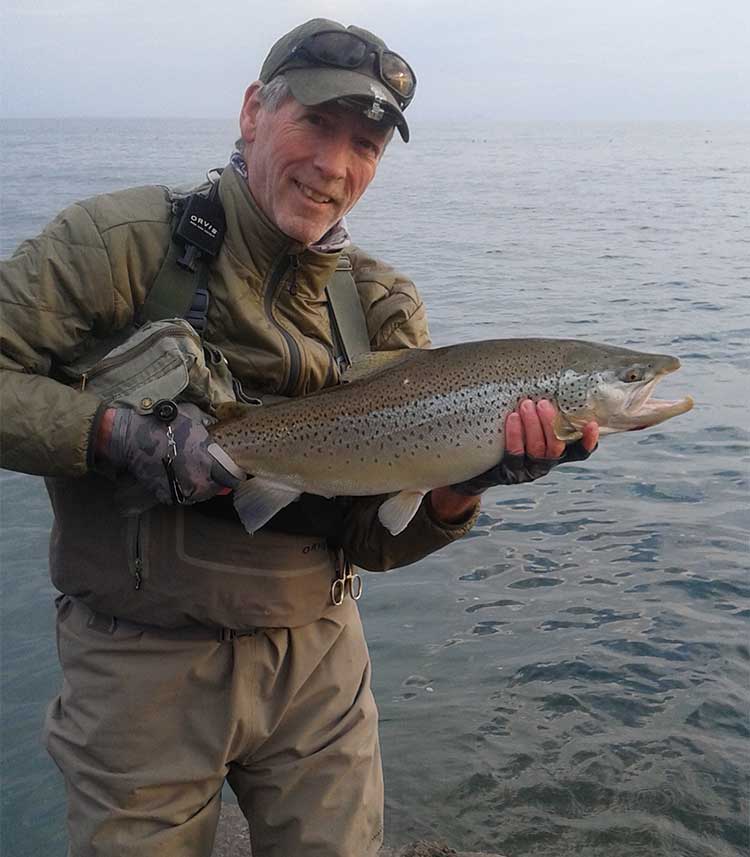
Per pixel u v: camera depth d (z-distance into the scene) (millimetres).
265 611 972
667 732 1795
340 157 936
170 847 962
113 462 886
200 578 952
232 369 997
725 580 2338
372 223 11828
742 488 2930
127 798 953
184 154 25234
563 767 1706
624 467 3119
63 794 1579
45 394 872
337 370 1054
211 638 975
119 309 937
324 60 925
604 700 1878
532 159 33531
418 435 1049
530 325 5461
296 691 1018
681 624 2146
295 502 1001
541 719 1830
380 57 945
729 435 3412
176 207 968
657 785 1662
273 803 1023
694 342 4973
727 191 18359
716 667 1986
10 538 2365
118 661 969
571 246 9680
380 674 1951
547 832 1569
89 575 960
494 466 1079
